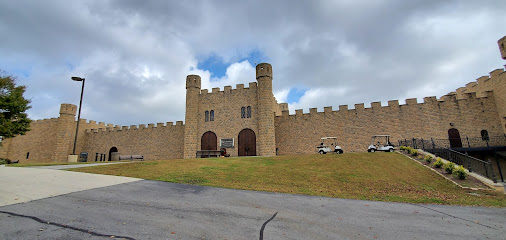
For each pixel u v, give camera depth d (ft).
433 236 19.97
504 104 82.43
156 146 120.47
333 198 33.17
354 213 25.93
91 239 16.58
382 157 63.21
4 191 28.91
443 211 28.66
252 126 99.50
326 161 60.85
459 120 86.43
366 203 31.09
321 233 19.58
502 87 83.15
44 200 25.89
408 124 89.97
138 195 29.55
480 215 27.17
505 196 37.99
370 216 25.08
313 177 46.57
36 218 20.35
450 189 41.86
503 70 83.35
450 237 19.89
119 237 17.13
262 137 94.27
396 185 42.88
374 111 94.02
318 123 99.96
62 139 128.77
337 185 41.83
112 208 23.99
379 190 39.88
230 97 105.09
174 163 61.31
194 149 102.32
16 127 81.46
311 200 31.17
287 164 59.11
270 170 52.21
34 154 137.28
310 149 98.89
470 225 23.27
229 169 52.85
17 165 62.39
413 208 29.55
